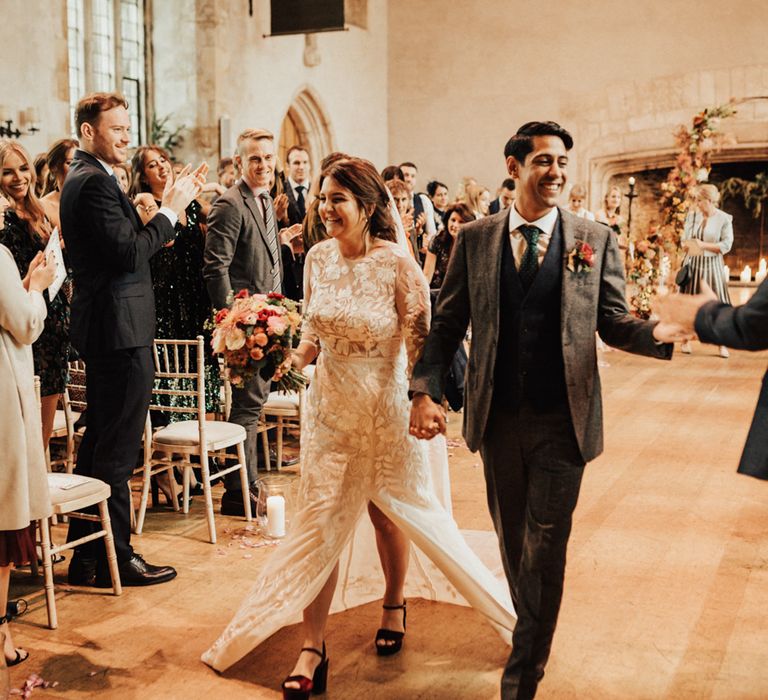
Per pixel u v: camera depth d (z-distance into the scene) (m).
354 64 13.62
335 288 2.96
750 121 12.90
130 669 3.11
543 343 2.55
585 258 2.51
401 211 6.86
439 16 14.15
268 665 3.15
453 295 2.75
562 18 13.56
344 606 3.51
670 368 9.27
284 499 4.49
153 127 10.95
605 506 4.86
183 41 10.88
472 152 14.20
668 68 13.15
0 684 2.82
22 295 2.93
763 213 13.41
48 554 3.41
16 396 2.96
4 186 4.29
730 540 4.35
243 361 3.03
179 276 5.08
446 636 3.35
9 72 8.46
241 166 4.89
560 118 13.73
